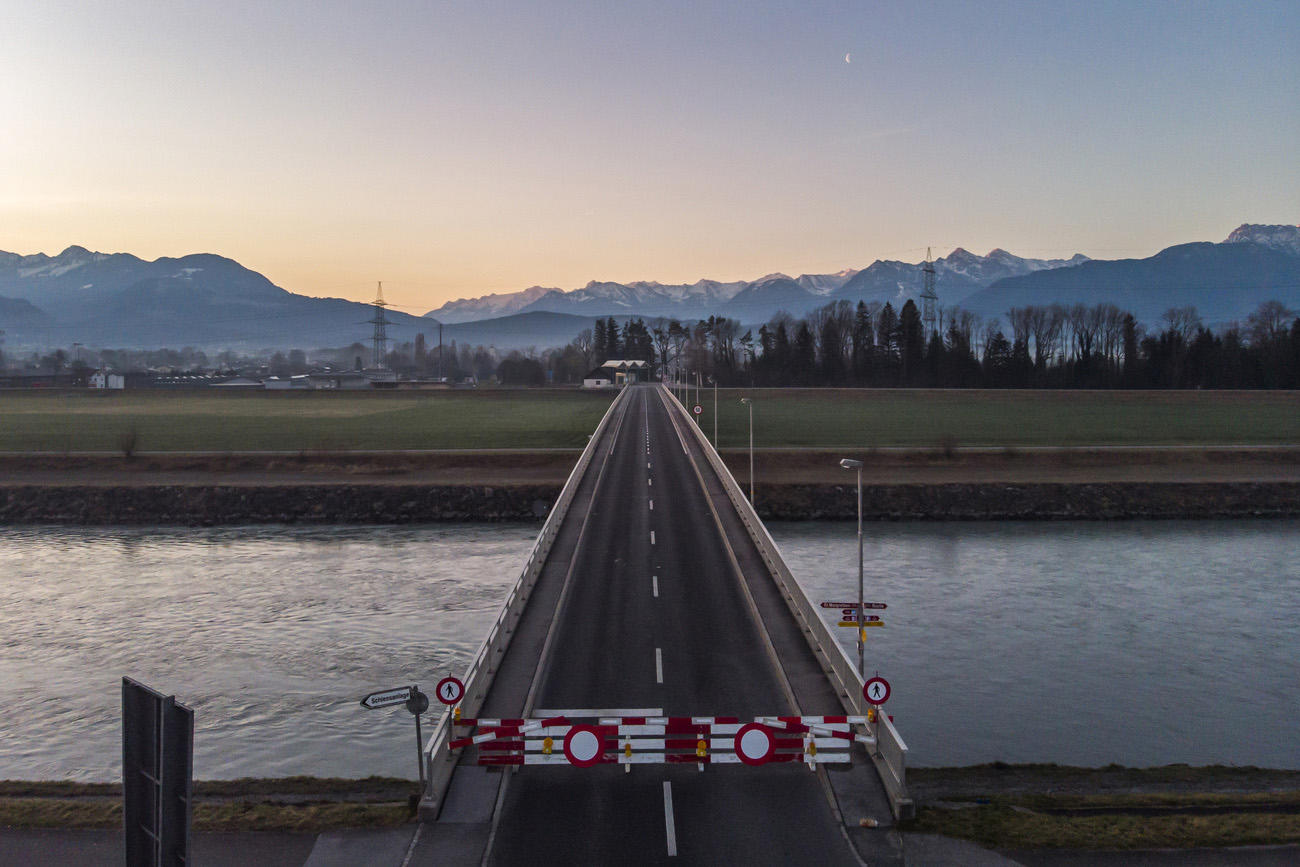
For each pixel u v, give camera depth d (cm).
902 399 18462
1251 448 10731
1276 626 4956
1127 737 3544
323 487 8856
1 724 3669
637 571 5062
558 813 2480
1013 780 2994
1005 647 4575
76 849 2359
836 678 3350
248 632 4838
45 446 11325
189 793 945
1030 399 18075
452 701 2697
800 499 8781
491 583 5928
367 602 5431
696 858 2238
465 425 14050
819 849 2300
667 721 2739
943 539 7556
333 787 2886
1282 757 3375
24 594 5669
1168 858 2297
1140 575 6144
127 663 4359
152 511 8625
